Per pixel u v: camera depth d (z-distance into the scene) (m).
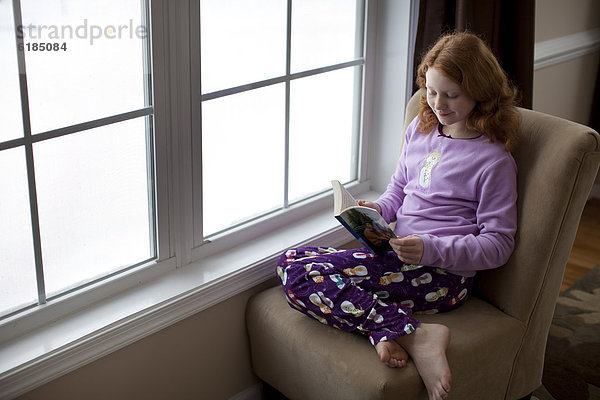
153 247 1.70
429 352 1.49
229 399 1.90
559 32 3.12
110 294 1.62
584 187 1.61
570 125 1.62
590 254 2.90
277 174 1.97
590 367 2.12
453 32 2.01
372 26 2.11
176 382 1.73
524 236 1.65
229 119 1.77
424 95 1.82
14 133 1.34
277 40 1.82
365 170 2.30
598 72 3.51
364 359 1.53
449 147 1.70
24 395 1.43
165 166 1.63
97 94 1.45
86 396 1.54
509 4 2.14
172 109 1.60
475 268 1.62
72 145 1.44
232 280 1.75
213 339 1.79
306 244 1.94
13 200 1.38
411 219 1.74
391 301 1.66
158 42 1.51
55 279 1.51
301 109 1.98
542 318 1.74
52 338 1.47
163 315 1.62
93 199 1.52
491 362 1.66
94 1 1.39
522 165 1.67
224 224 1.86
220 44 1.67
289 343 1.67
